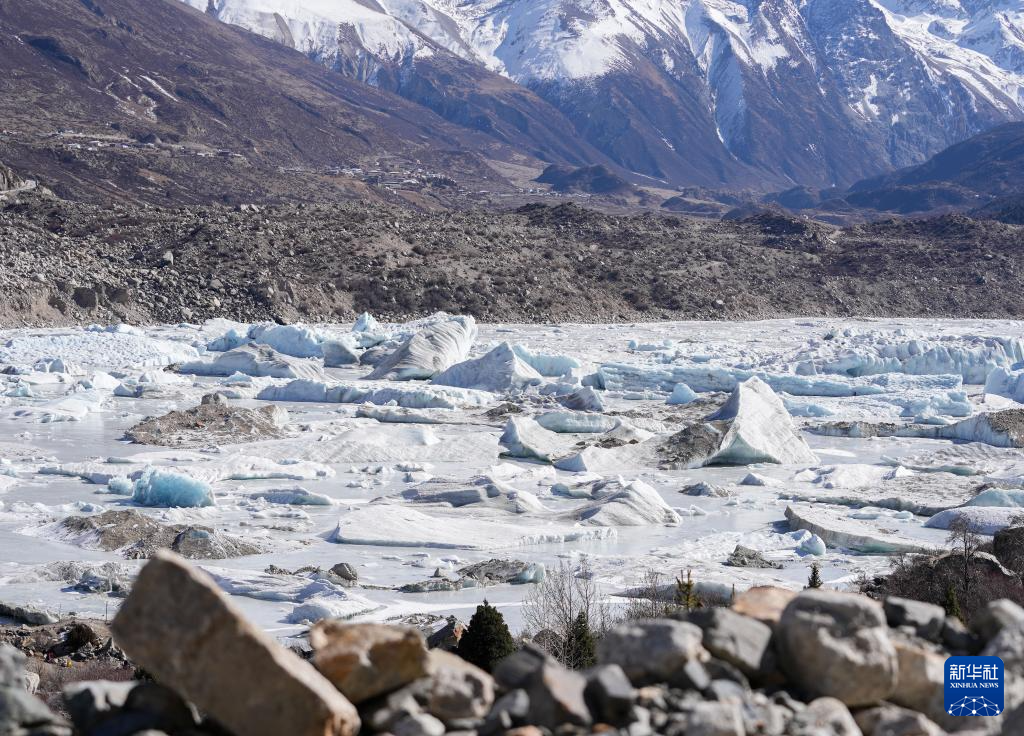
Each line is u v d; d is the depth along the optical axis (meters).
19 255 194.12
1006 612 13.88
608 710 11.81
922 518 60.38
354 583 44.06
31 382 121.88
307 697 11.12
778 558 50.50
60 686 29.88
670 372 131.88
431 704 12.20
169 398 114.19
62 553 49.56
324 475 72.50
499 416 103.69
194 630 11.18
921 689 12.86
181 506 60.84
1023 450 86.12
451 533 54.06
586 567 46.97
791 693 12.55
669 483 71.81
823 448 91.00
